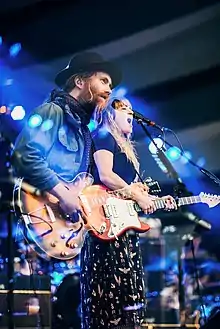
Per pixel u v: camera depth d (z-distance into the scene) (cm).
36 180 300
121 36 661
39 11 627
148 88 689
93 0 638
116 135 319
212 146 696
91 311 297
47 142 304
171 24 661
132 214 316
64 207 306
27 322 393
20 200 312
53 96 323
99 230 304
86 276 303
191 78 688
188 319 507
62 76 327
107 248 302
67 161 309
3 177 397
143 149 626
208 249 559
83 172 312
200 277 545
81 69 324
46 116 307
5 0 610
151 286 602
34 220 312
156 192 341
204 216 558
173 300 562
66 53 651
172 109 702
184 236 573
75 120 314
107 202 311
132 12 652
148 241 612
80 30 650
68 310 493
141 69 680
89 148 314
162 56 680
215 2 647
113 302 295
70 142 310
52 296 489
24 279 400
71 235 311
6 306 380
